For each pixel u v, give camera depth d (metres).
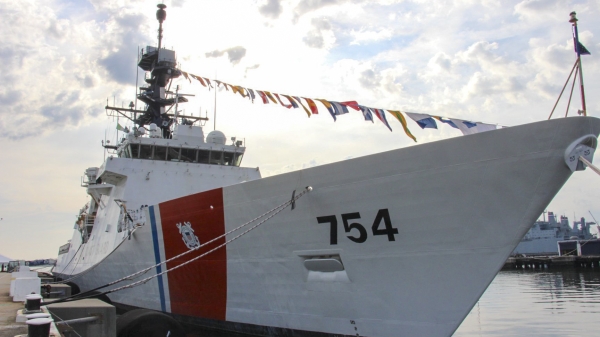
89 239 19.25
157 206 12.07
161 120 20.39
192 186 15.77
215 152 16.84
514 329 13.41
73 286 18.86
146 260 12.88
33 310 8.03
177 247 11.62
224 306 10.66
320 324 8.99
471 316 16.14
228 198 10.07
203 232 10.80
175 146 16.22
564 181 6.78
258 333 10.03
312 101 9.28
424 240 7.66
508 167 6.86
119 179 16.19
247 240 9.86
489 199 7.07
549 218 74.44
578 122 6.45
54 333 6.12
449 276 7.54
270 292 9.72
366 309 8.40
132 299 13.63
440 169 7.30
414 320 7.93
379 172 7.81
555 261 53.06
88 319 8.43
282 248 9.31
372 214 8.02
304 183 8.69
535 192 6.80
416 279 7.82
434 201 7.44
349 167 8.11
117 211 15.78
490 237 7.19
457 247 7.42
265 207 9.40
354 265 8.40
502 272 47.16
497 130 6.86
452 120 8.24
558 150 6.56
